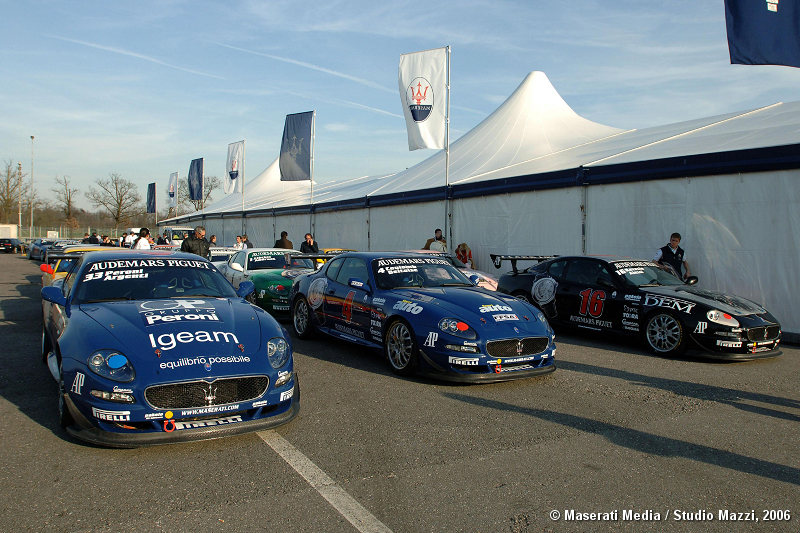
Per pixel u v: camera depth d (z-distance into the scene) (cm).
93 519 275
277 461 349
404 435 398
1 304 1109
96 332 382
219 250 1342
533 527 272
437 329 530
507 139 1791
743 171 842
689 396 512
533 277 889
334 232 1894
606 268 789
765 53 756
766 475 339
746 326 636
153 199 4059
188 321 404
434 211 1437
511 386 539
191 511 283
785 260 806
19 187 6712
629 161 989
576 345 762
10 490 305
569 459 358
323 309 718
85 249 1052
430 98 1312
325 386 529
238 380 365
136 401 342
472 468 342
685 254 909
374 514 283
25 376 545
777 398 511
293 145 1875
